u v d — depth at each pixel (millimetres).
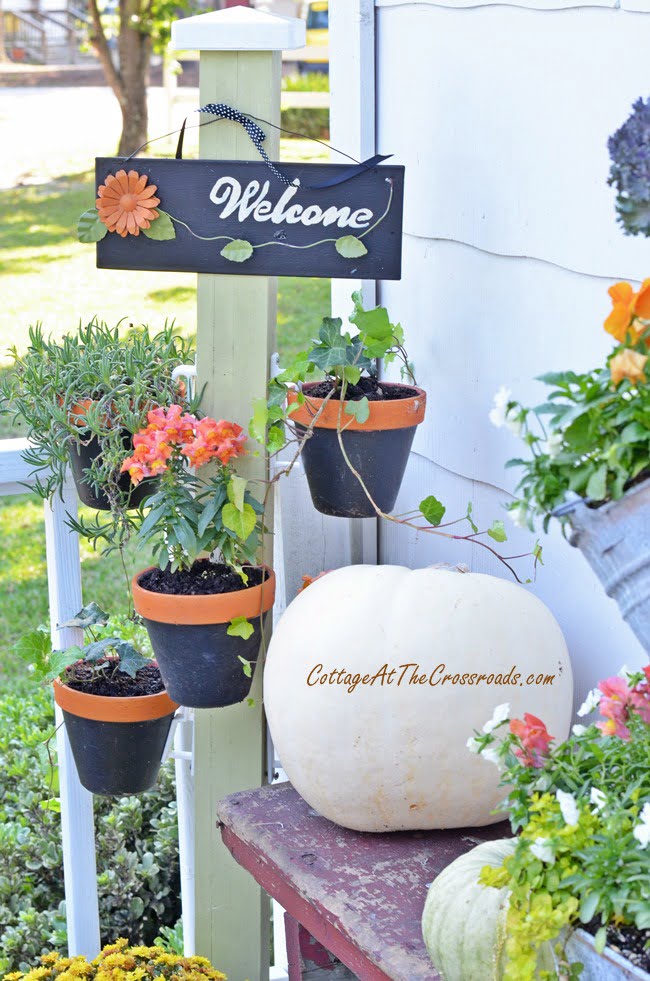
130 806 2520
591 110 1567
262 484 1857
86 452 1839
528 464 1065
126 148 10352
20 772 2588
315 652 1561
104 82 14344
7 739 2707
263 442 1663
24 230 9156
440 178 1993
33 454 1899
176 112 11359
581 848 1102
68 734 1876
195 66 13109
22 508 5348
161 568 1731
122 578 4480
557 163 1655
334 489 1764
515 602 1584
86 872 2076
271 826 1670
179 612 1674
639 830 1057
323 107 9867
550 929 1091
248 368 1820
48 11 14562
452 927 1235
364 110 2229
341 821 1626
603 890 1065
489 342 1888
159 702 1812
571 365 1671
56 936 2287
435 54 1966
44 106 13258
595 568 1083
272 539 1902
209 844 1989
